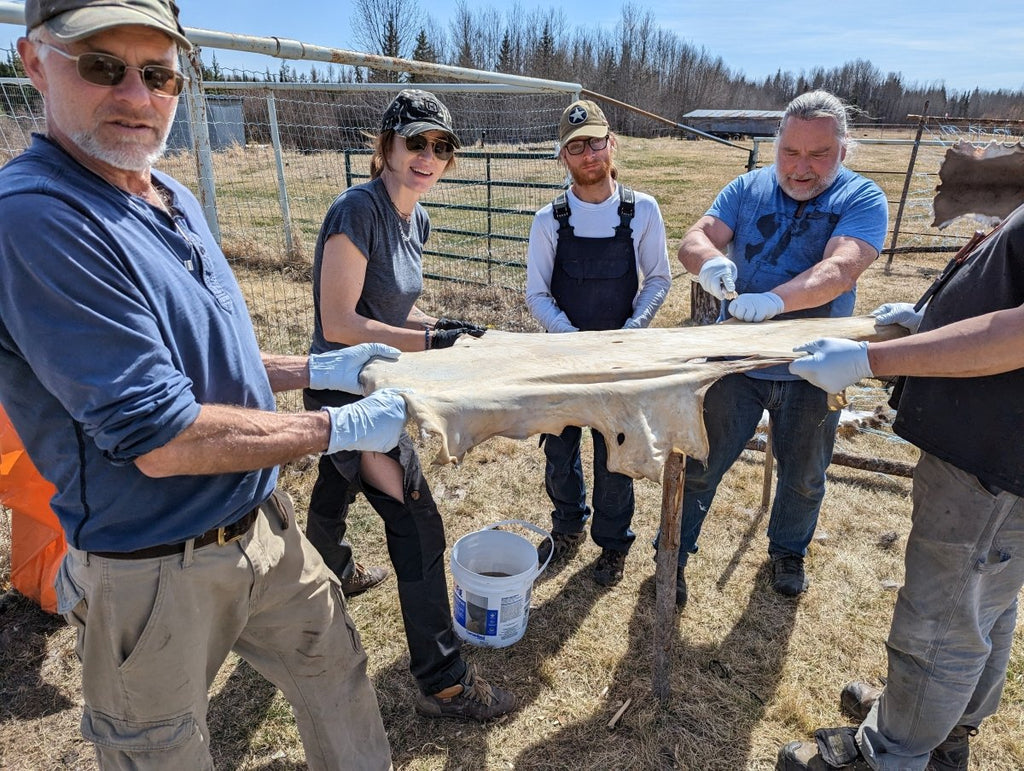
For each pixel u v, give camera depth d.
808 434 2.79
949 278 1.85
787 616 3.01
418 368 1.91
